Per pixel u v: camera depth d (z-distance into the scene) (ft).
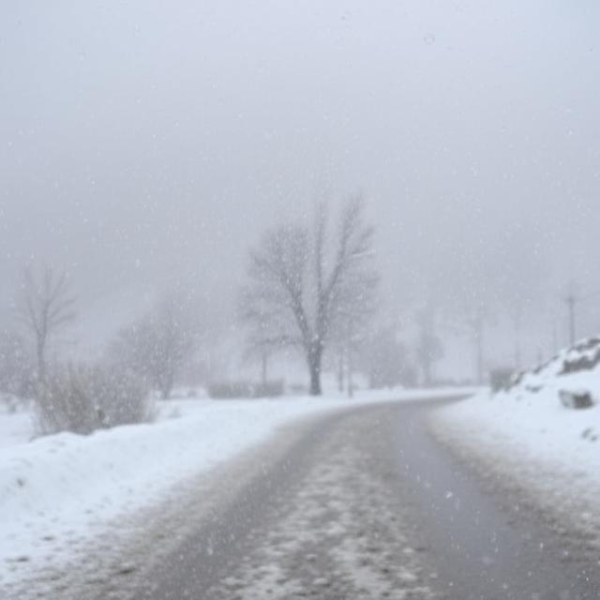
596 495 28.40
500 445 46.47
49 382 61.87
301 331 139.23
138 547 22.26
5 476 27.30
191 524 25.36
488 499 28.94
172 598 17.56
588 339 81.00
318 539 23.06
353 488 32.50
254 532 24.09
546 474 33.99
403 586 18.08
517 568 19.38
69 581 18.95
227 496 30.71
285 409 92.73
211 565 20.26
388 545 22.16
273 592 17.84
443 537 23.02
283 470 38.40
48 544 22.61
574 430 46.42
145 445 42.50
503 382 97.25
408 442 51.62
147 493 31.22
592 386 62.08
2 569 20.02
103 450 36.88
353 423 70.03
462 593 17.46
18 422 91.71
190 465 39.86
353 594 17.53
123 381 68.03
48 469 30.37
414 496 30.27
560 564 19.63
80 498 29.45
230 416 69.51
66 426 58.80
